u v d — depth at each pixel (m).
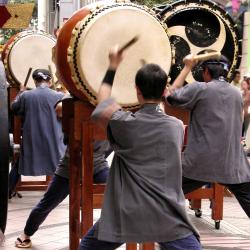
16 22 13.84
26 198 18.19
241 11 22.53
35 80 17.30
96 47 8.73
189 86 11.00
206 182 11.41
